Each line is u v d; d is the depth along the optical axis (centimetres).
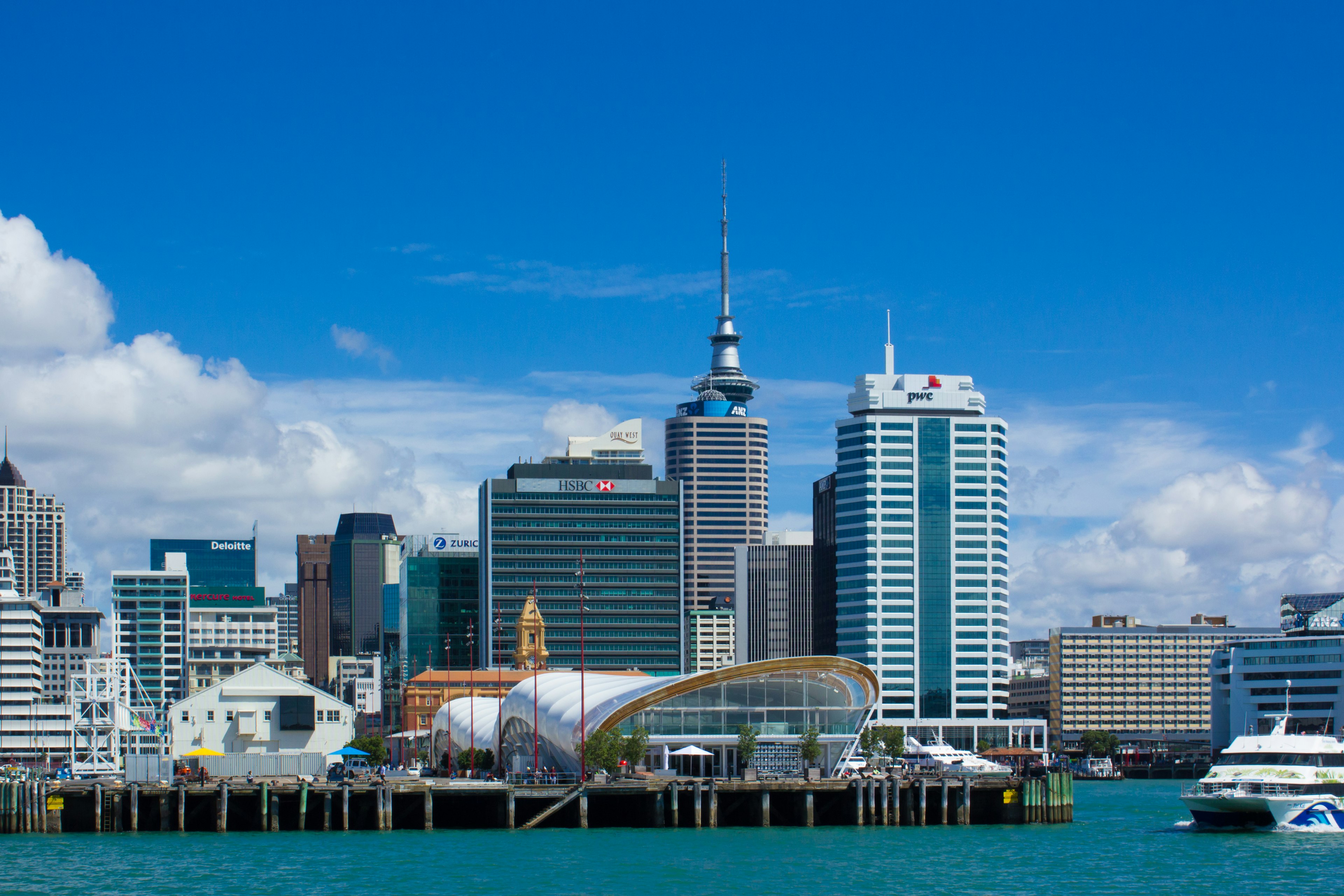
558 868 14512
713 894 13138
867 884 13775
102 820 17725
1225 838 17525
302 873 14150
